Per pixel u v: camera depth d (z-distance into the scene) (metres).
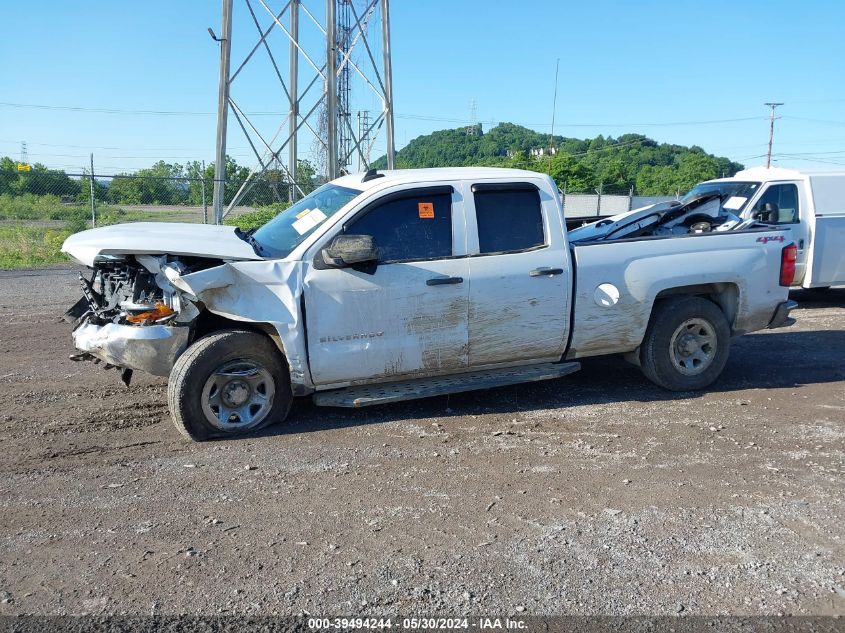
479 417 5.62
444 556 3.54
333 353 5.20
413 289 5.30
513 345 5.66
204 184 19.06
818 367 7.21
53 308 10.39
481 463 4.71
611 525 3.88
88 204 22.09
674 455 4.88
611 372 6.91
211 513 3.98
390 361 5.36
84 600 3.14
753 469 4.65
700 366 6.30
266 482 4.39
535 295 5.61
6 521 3.87
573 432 5.31
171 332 5.06
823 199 10.59
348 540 3.69
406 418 5.59
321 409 5.75
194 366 4.93
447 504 4.11
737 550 3.62
